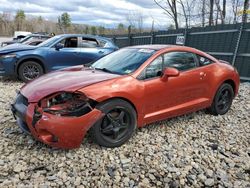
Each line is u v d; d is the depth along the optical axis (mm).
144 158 3227
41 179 2736
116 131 3369
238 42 8352
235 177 2920
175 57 4098
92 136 3260
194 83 4238
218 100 4812
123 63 3920
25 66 7328
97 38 8477
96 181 2750
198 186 2752
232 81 4965
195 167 3074
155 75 3762
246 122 4648
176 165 3105
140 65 3682
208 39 9680
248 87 7461
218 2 15453
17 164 2963
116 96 3258
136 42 14984
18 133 3711
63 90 3057
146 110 3674
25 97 3266
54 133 2953
